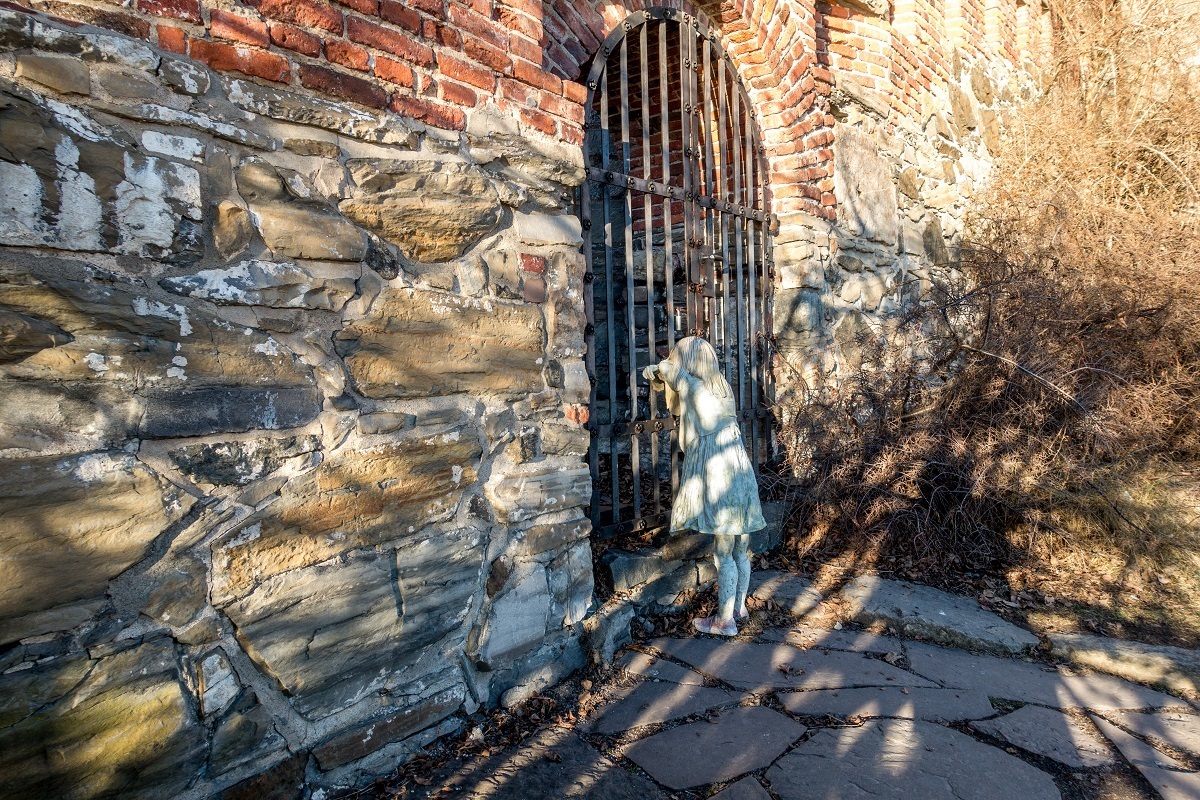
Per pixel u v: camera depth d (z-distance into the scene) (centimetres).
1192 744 259
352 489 219
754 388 495
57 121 158
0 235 150
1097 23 802
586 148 361
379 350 228
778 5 483
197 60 183
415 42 238
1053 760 248
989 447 454
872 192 600
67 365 160
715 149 514
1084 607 383
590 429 367
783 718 273
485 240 267
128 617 171
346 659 218
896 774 235
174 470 178
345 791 218
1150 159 692
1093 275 528
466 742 250
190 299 182
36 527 156
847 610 387
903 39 665
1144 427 462
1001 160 793
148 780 174
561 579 300
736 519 346
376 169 226
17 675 153
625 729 264
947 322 489
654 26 420
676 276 528
